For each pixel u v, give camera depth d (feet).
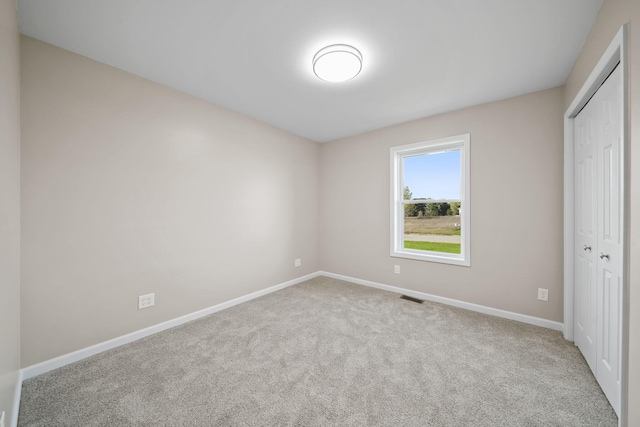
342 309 8.89
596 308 5.18
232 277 9.32
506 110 8.11
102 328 6.27
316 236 13.30
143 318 7.00
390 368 5.59
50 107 5.50
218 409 4.45
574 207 6.60
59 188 5.62
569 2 4.45
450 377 5.28
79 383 5.09
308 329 7.41
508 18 4.81
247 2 4.46
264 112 9.37
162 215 7.38
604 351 4.81
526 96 7.78
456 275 9.18
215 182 8.74
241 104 8.69
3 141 3.45
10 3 3.77
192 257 8.11
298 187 12.19
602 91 4.88
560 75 6.73
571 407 4.48
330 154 13.07
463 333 7.14
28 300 5.24
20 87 5.12
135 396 4.75
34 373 5.27
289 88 7.54
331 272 13.07
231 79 7.05
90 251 6.07
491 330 7.30
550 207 7.45
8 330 3.83
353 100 8.34
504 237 8.20
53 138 5.54
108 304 6.37
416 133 10.09
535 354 6.09
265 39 5.44
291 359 5.94
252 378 5.27
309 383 5.12
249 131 9.89
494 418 4.25
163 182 7.40
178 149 7.73
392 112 9.29
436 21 4.88
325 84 7.30
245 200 9.77
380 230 11.27
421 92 7.73
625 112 3.73
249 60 6.19
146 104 7.02
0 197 3.32
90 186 6.07
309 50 5.81
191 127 8.04
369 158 11.58
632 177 3.58
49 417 4.26
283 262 11.43
